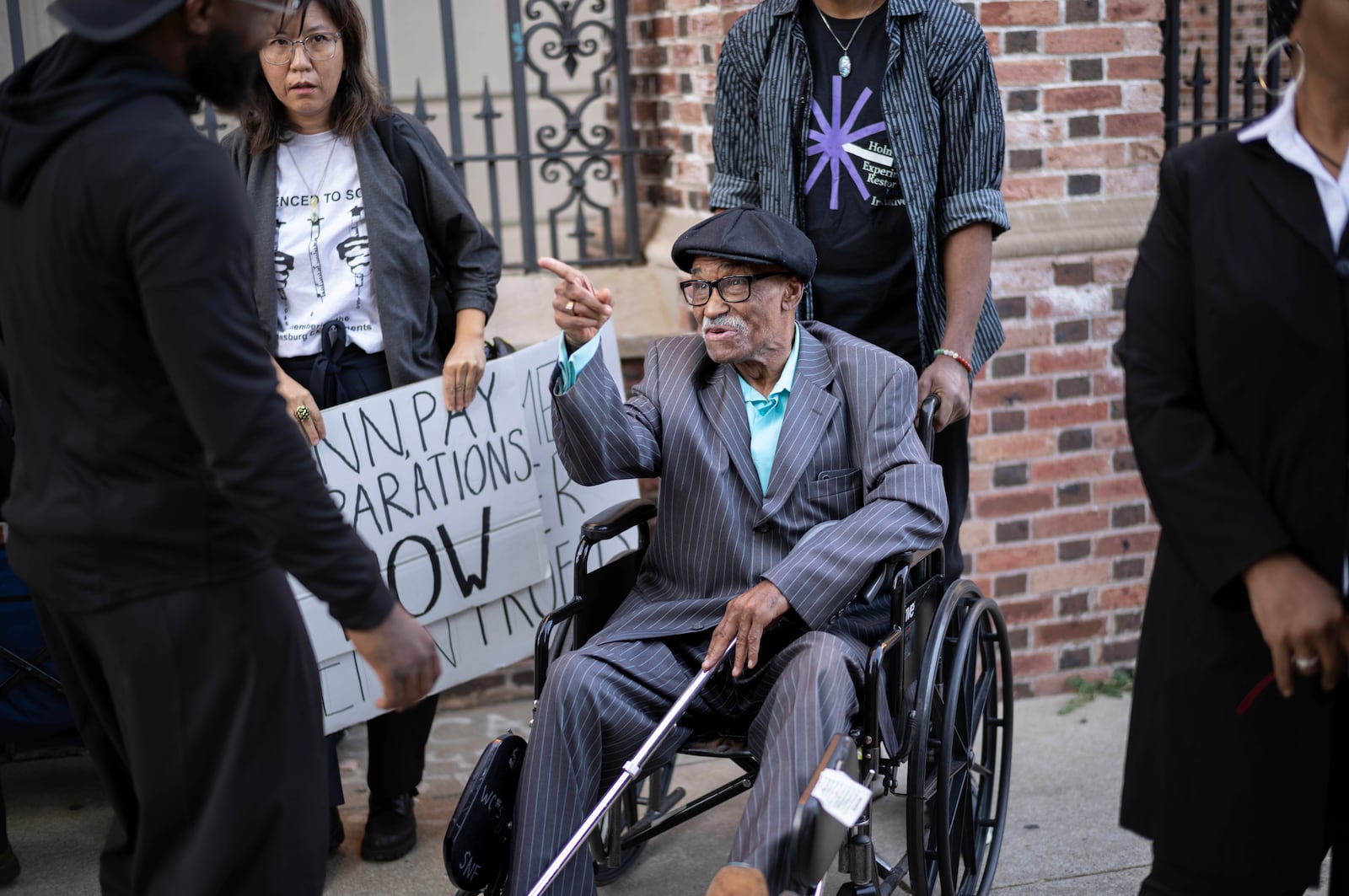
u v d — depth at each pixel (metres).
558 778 2.49
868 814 2.62
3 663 3.37
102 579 1.85
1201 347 1.96
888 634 2.84
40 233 1.79
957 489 3.42
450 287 3.40
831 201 3.22
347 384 3.25
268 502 1.79
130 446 1.84
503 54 5.71
